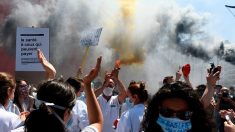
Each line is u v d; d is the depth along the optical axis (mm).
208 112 2066
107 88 5770
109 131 5766
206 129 2018
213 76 2938
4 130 2930
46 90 2061
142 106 4137
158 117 2051
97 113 2119
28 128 1984
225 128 2270
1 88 3145
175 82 2041
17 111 4480
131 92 4219
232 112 2494
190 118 2012
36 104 2084
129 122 4031
